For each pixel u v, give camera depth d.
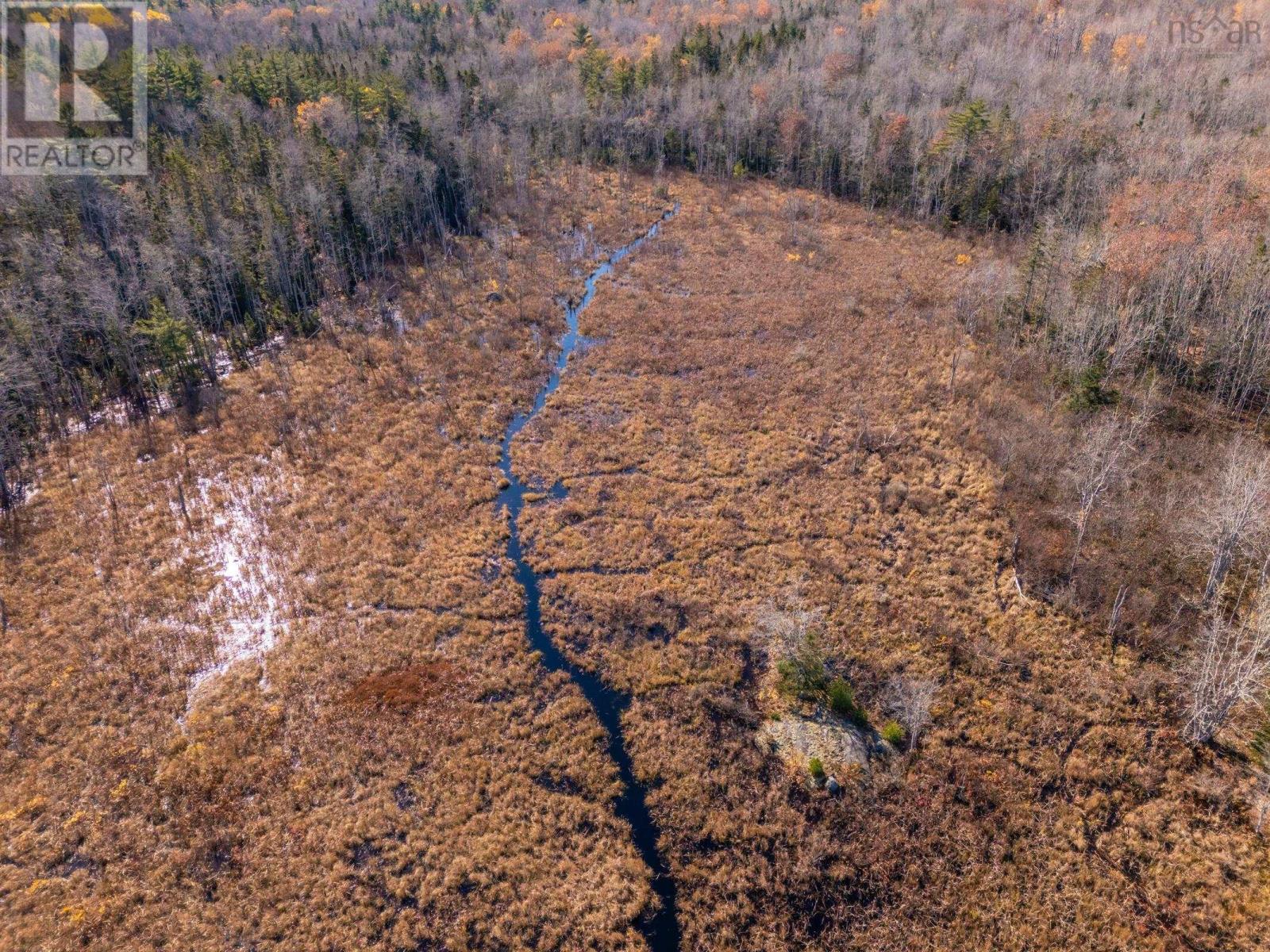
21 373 54.44
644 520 50.28
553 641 41.66
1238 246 60.66
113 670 38.69
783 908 29.59
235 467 53.94
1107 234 65.75
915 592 43.44
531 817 32.81
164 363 61.62
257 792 33.28
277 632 41.31
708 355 68.94
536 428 60.00
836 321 73.06
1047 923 28.89
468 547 47.84
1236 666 33.81
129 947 27.83
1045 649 39.34
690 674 39.22
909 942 28.48
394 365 67.31
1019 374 61.53
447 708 37.38
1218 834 31.31
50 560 45.72
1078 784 33.44
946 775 33.94
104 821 32.03
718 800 33.47
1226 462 47.09
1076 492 47.62
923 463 53.34
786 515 49.81
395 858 30.94
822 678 37.56
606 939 28.47
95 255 66.94
